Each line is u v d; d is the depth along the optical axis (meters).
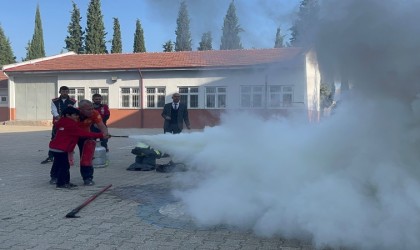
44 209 5.67
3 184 7.47
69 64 31.53
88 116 7.35
